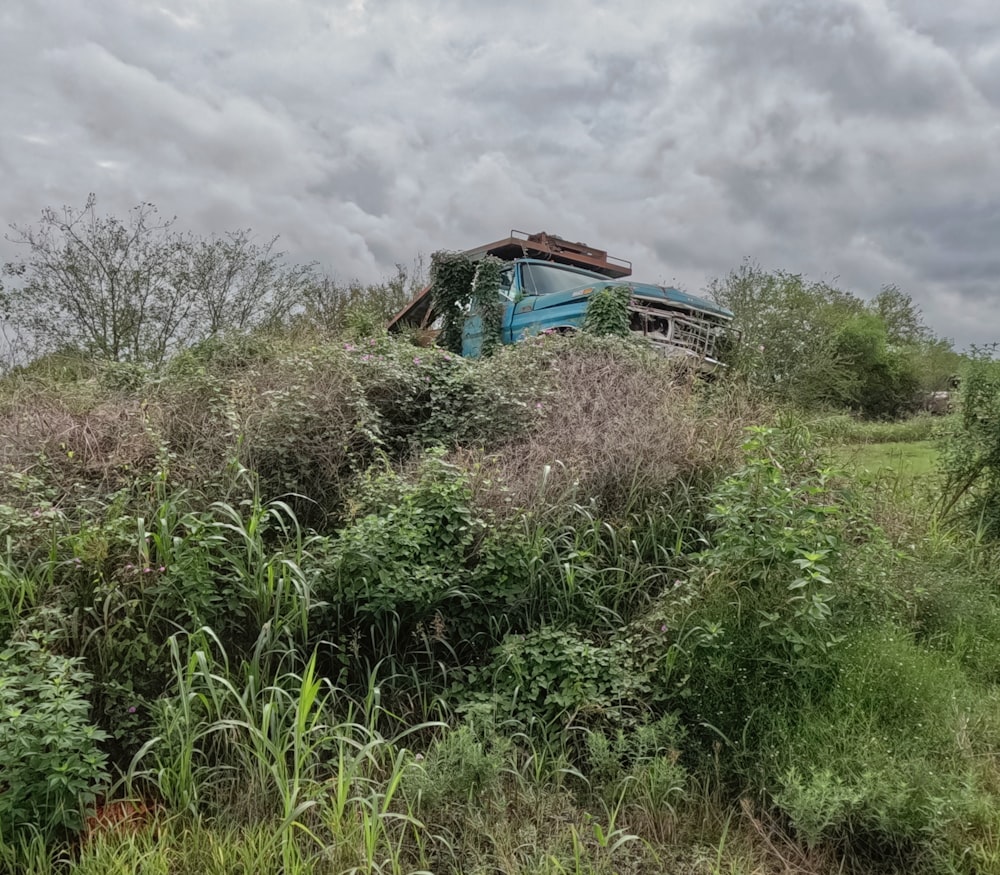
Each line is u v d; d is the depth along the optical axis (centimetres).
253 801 274
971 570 516
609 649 356
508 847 255
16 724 240
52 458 446
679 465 506
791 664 318
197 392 548
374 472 495
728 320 866
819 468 491
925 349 2984
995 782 279
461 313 1038
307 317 1141
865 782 264
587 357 660
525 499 436
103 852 239
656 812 277
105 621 311
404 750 269
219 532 355
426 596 354
